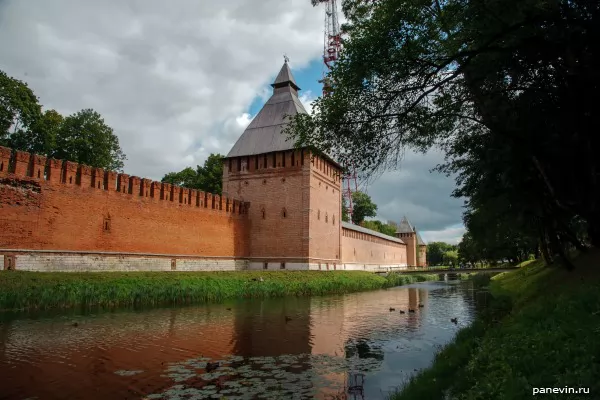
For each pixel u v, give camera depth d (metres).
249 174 42.38
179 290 25.34
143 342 13.84
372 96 10.71
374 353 13.09
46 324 16.30
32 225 22.83
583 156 10.53
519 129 10.27
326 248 43.78
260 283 30.83
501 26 8.80
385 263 75.75
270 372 10.77
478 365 8.12
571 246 25.11
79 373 10.30
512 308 15.25
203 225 35.50
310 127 11.45
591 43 8.29
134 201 29.30
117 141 46.56
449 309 24.14
